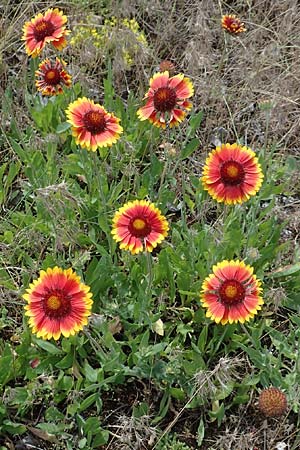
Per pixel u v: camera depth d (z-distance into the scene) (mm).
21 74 1362
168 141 1250
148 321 966
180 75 1043
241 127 1312
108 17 1467
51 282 860
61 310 840
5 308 1062
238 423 976
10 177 1169
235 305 884
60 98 1218
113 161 1188
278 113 1252
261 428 973
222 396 951
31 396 949
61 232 1042
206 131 1304
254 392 998
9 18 1471
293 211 1201
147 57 1357
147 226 903
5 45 1395
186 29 1451
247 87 1325
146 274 1031
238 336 998
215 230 1055
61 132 1168
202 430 955
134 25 1388
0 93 1317
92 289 993
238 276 899
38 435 955
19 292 1020
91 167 1137
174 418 979
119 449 956
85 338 994
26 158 1142
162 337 1026
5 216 1174
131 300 1024
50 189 950
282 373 1011
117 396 998
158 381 978
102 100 1344
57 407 972
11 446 945
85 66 1384
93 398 938
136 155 1228
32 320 846
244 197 936
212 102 1324
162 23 1465
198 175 1242
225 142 1298
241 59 1365
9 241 1089
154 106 1031
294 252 1110
